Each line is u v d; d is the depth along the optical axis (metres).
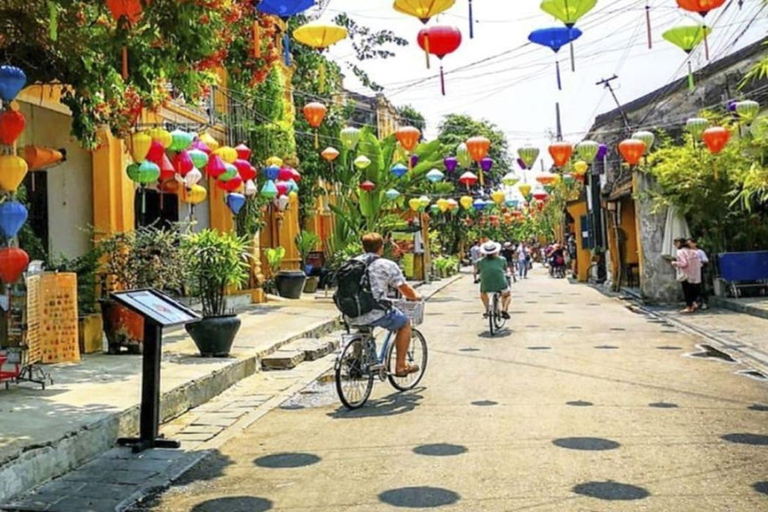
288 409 8.12
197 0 6.51
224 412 8.00
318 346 12.06
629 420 7.09
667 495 4.94
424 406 7.97
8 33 7.25
